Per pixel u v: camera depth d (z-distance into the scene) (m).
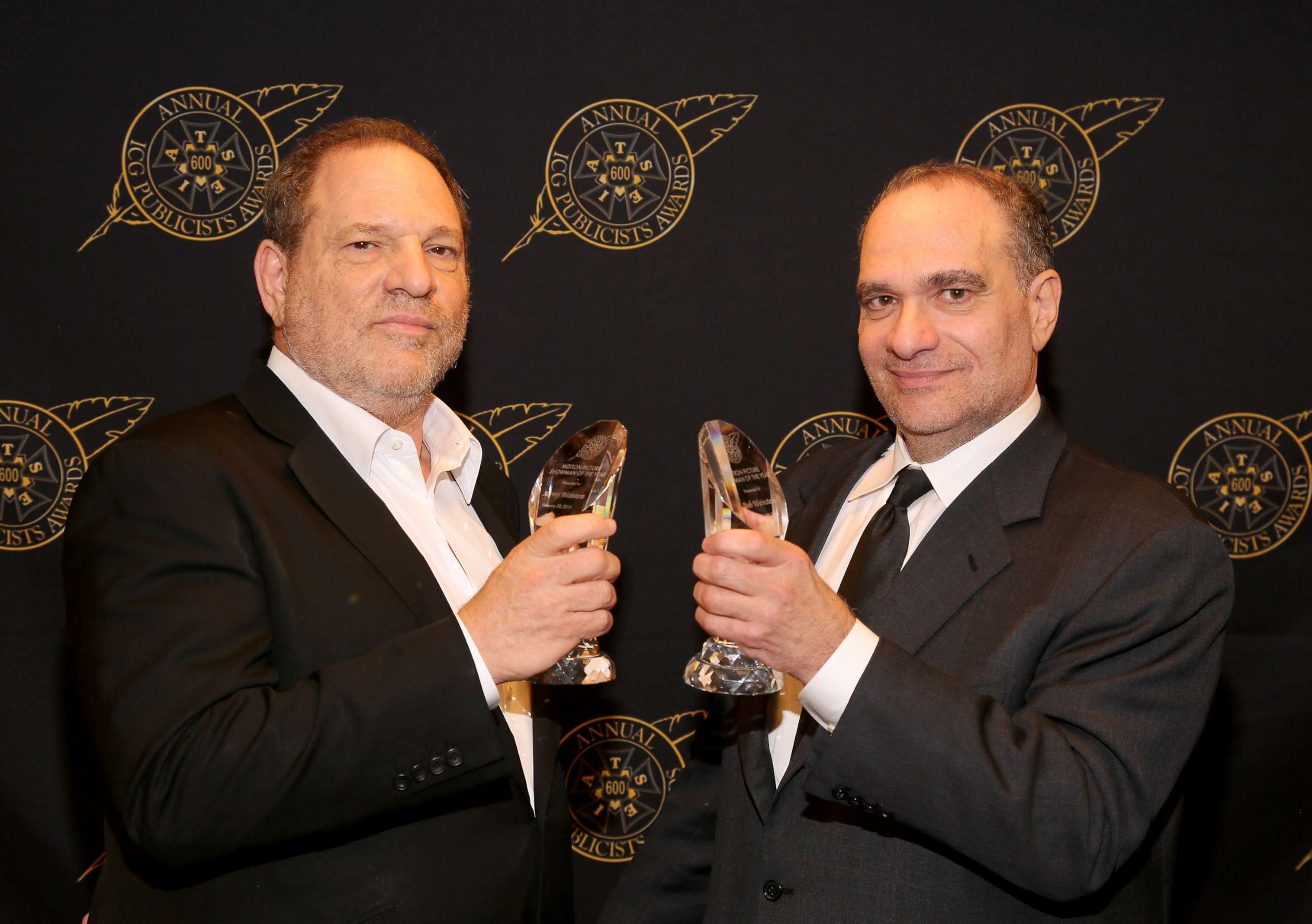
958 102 2.18
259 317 2.15
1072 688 1.21
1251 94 2.17
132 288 2.14
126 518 1.23
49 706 2.11
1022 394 1.48
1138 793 1.16
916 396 1.44
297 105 2.15
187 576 1.20
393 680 1.14
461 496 1.69
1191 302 2.18
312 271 1.46
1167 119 2.17
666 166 2.20
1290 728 2.16
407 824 1.27
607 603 1.19
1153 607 1.23
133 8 2.13
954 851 1.23
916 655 1.30
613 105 2.19
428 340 1.48
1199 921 2.15
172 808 1.08
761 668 1.28
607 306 2.20
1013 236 1.46
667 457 2.21
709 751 1.65
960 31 2.18
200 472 1.27
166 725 1.11
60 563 2.12
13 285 2.12
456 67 2.17
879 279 1.45
